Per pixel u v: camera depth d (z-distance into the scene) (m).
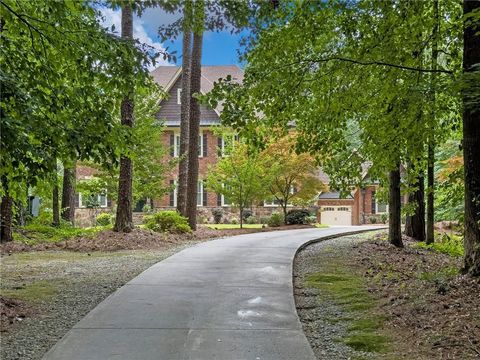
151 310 5.96
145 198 27.16
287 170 22.52
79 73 6.94
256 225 27.42
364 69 8.13
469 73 6.25
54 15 6.50
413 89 7.37
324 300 6.80
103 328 5.21
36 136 6.10
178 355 4.39
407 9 7.72
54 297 6.95
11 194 7.23
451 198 10.89
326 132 8.91
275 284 7.58
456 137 12.42
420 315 5.78
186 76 20.20
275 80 7.77
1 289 7.48
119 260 11.02
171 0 6.68
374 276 8.64
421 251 13.34
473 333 5.01
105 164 6.86
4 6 6.26
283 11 7.53
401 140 9.01
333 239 16.59
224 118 7.75
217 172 22.58
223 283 7.66
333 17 7.59
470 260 7.37
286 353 4.46
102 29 6.70
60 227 18.83
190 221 18.44
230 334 5.02
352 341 4.97
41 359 4.36
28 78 6.48
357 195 32.31
